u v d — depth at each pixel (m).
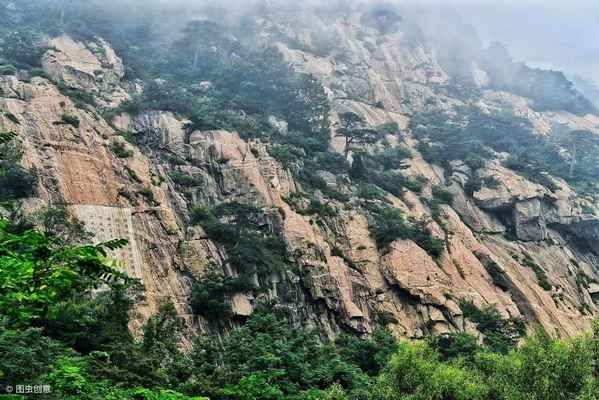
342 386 50.09
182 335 55.19
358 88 155.38
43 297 13.38
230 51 147.25
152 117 84.44
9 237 14.30
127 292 53.41
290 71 138.50
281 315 65.00
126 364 37.75
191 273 63.66
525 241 105.75
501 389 40.78
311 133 112.06
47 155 62.66
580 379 37.38
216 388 38.88
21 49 94.19
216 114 92.44
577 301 98.25
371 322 73.19
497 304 83.19
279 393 38.31
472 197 109.44
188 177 76.94
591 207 117.44
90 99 80.75
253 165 82.38
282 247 73.25
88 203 62.38
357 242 81.81
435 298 76.25
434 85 179.50
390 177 104.19
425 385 41.25
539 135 157.88
